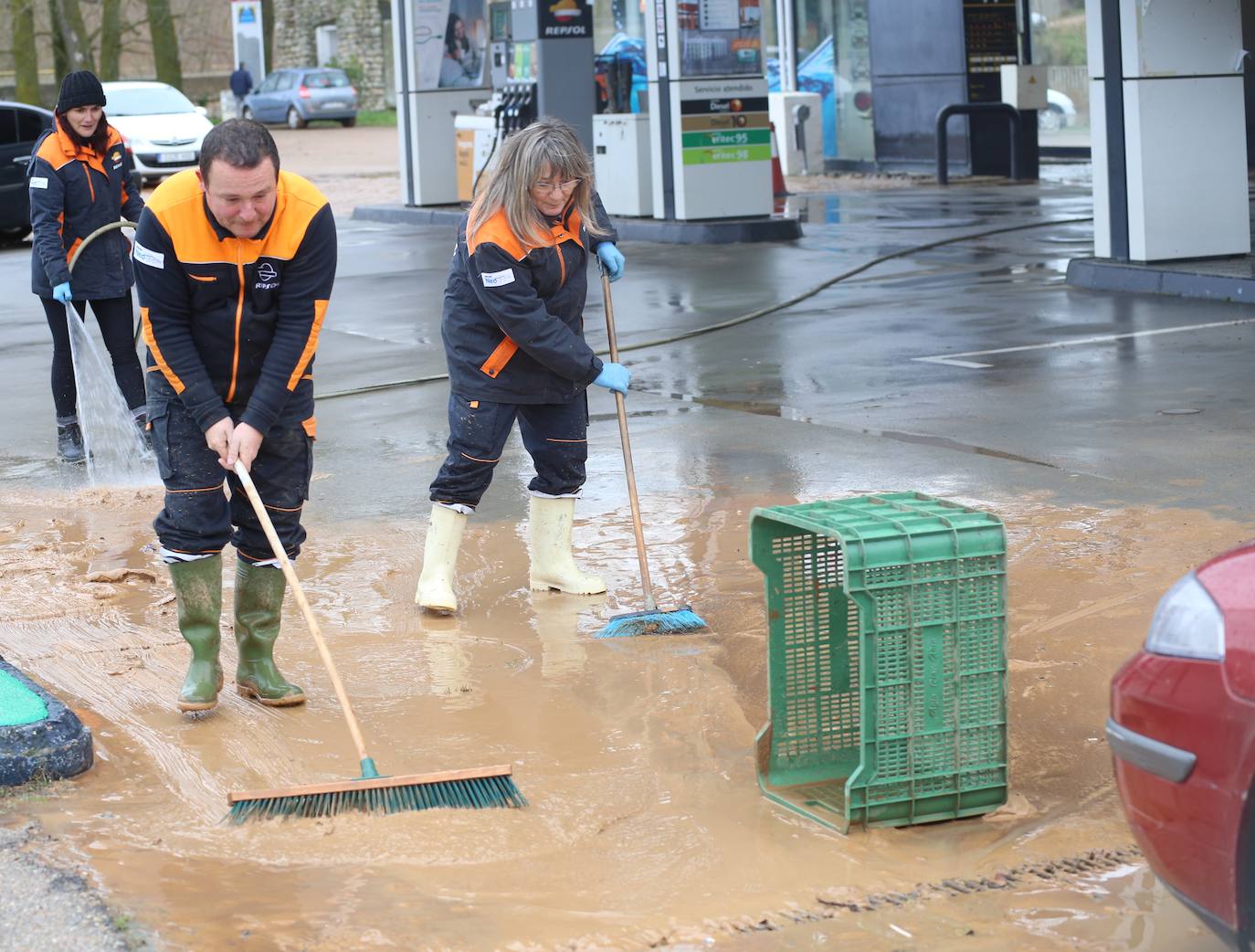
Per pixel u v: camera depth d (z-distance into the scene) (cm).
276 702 485
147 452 885
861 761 384
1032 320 1200
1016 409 882
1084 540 618
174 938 328
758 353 1127
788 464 780
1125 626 519
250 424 454
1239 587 296
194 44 6412
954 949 326
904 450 798
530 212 543
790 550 414
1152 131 1323
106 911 338
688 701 477
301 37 6047
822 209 2178
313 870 365
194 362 455
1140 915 339
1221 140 1341
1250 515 641
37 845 376
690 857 373
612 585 608
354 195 2781
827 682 423
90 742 434
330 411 989
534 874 364
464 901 350
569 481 598
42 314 1520
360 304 1485
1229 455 745
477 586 616
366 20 5831
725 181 1880
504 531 695
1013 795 407
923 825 392
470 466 575
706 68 1850
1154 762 298
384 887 356
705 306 1362
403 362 1163
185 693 478
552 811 399
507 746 447
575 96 2052
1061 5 2872
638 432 878
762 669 507
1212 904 292
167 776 429
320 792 397
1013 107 2459
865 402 931
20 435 960
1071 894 350
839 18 2833
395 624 569
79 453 880
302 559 656
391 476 805
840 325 1230
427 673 513
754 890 356
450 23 2336
